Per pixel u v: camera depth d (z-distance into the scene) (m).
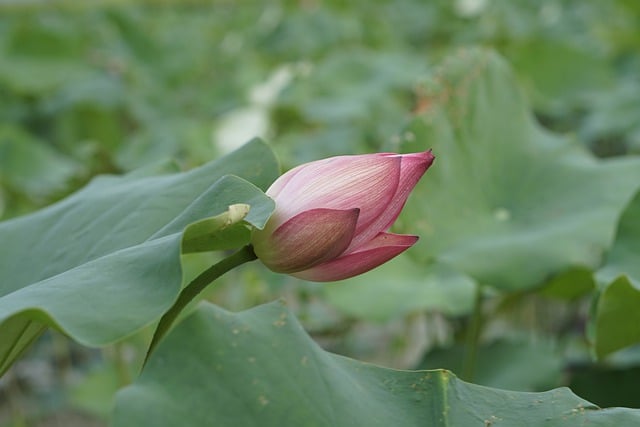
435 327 2.30
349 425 1.29
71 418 2.88
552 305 2.46
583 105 3.45
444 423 1.32
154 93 4.11
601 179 1.81
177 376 1.27
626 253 1.63
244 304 2.30
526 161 1.85
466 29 4.93
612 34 3.99
